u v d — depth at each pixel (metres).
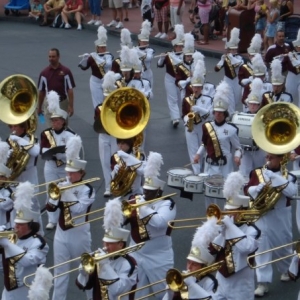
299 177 24.47
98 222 30.14
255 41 41.91
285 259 25.14
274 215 24.52
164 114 44.84
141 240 22.50
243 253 21.27
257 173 24.34
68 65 56.50
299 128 24.44
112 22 68.44
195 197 32.62
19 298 21.91
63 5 71.06
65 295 24.27
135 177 26.11
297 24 55.00
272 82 35.09
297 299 24.39
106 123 26.58
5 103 29.89
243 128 29.95
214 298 19.31
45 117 36.09
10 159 28.66
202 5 59.69
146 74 44.50
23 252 21.53
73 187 23.95
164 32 62.81
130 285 19.97
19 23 74.31
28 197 21.91
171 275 18.70
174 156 38.00
